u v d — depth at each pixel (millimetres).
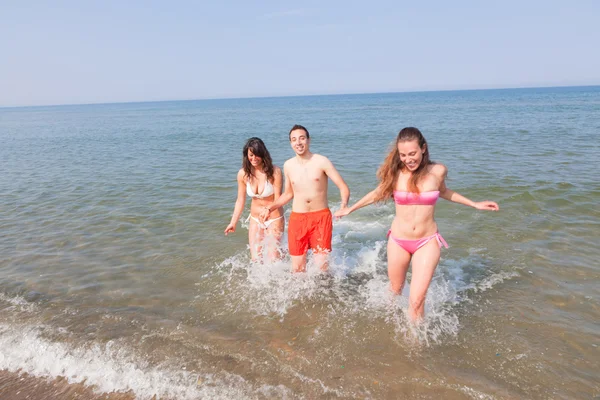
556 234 5609
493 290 4262
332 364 3223
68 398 3006
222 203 7992
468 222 6277
